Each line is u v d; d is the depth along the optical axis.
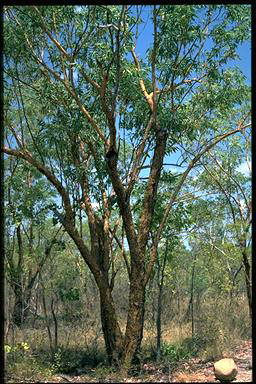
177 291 15.11
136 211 11.15
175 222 10.83
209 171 12.02
